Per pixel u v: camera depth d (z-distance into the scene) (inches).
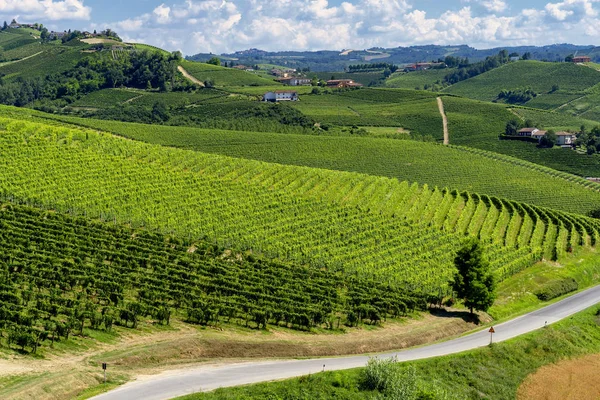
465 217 5231.3
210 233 3791.8
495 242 4699.8
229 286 3016.7
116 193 4205.2
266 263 3464.6
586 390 2518.5
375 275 3619.6
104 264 3011.8
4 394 1756.9
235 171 5378.9
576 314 3430.1
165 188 4488.2
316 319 2787.9
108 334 2359.7
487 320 3331.7
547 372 2650.1
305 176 5551.2
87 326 2391.7
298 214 4505.4
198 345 2338.8
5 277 2664.9
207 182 4840.1
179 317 2662.4
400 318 3110.2
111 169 4697.3
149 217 3863.2
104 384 1955.0
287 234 4005.9
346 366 2298.2
